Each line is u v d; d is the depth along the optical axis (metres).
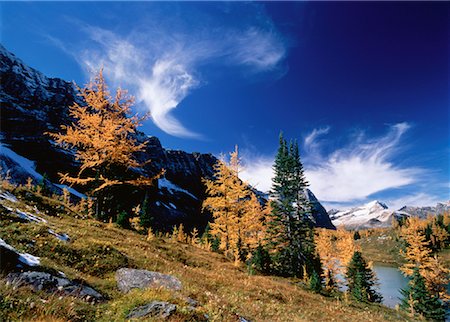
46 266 7.91
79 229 15.94
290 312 14.63
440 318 33.47
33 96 140.25
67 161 120.44
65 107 146.50
